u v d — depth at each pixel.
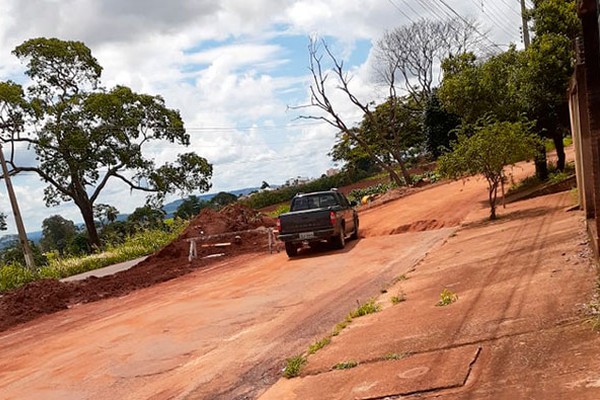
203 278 16.95
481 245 12.48
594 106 6.89
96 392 7.54
